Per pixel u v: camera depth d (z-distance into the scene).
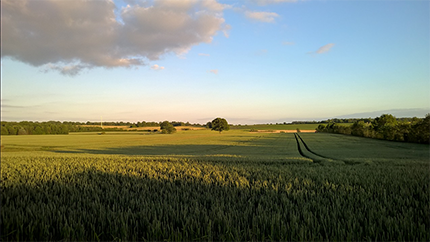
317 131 168.00
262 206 5.96
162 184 9.56
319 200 6.46
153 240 4.05
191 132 151.50
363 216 5.22
